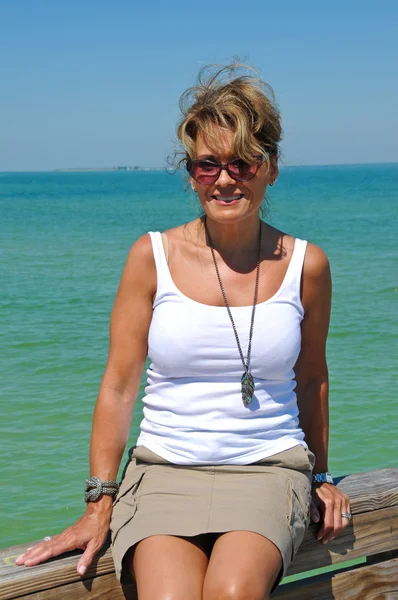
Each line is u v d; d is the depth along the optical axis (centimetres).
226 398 244
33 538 517
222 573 209
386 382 888
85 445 684
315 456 274
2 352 1084
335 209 5369
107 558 232
